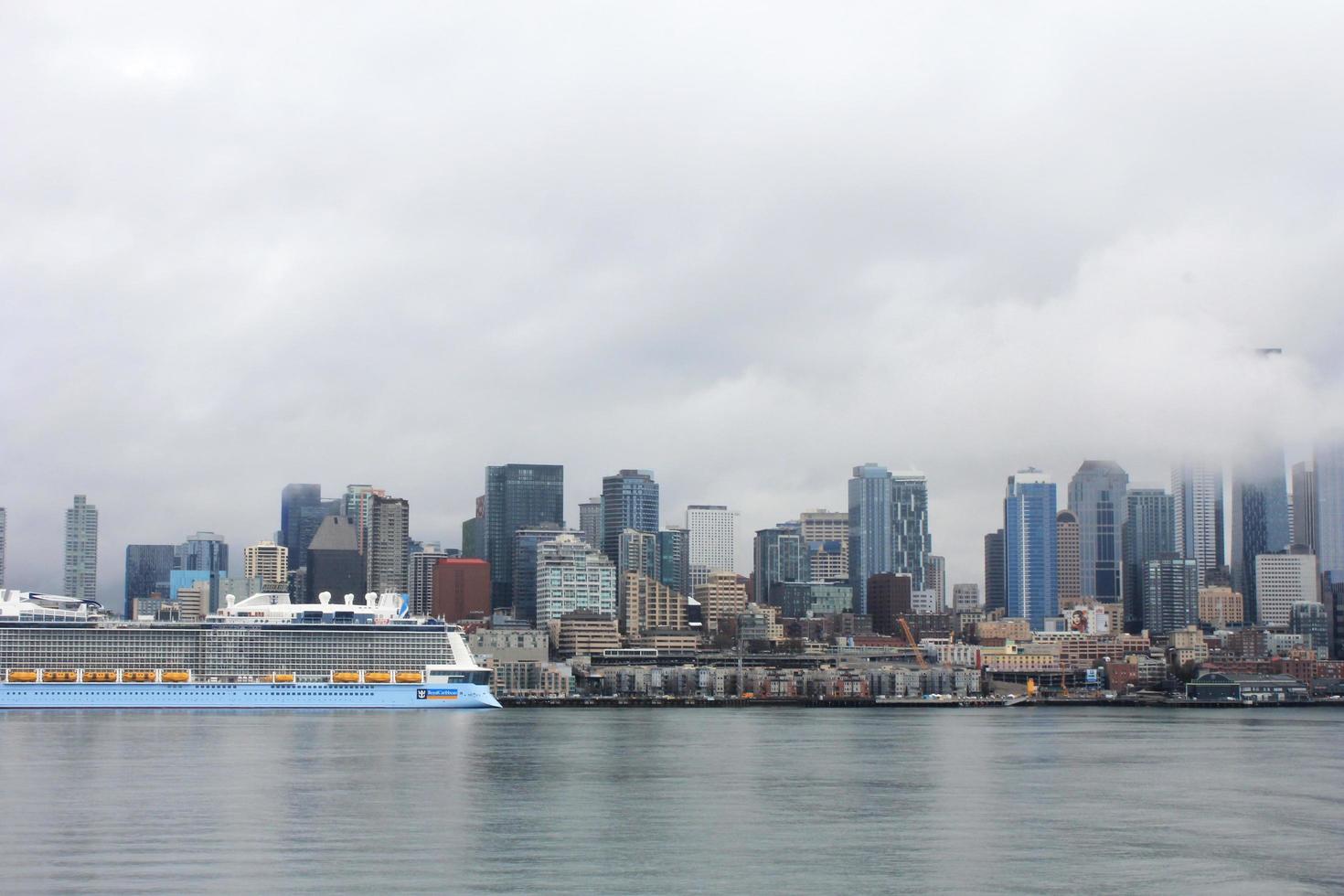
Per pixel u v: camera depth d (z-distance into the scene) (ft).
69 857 652.48
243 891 585.63
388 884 600.80
